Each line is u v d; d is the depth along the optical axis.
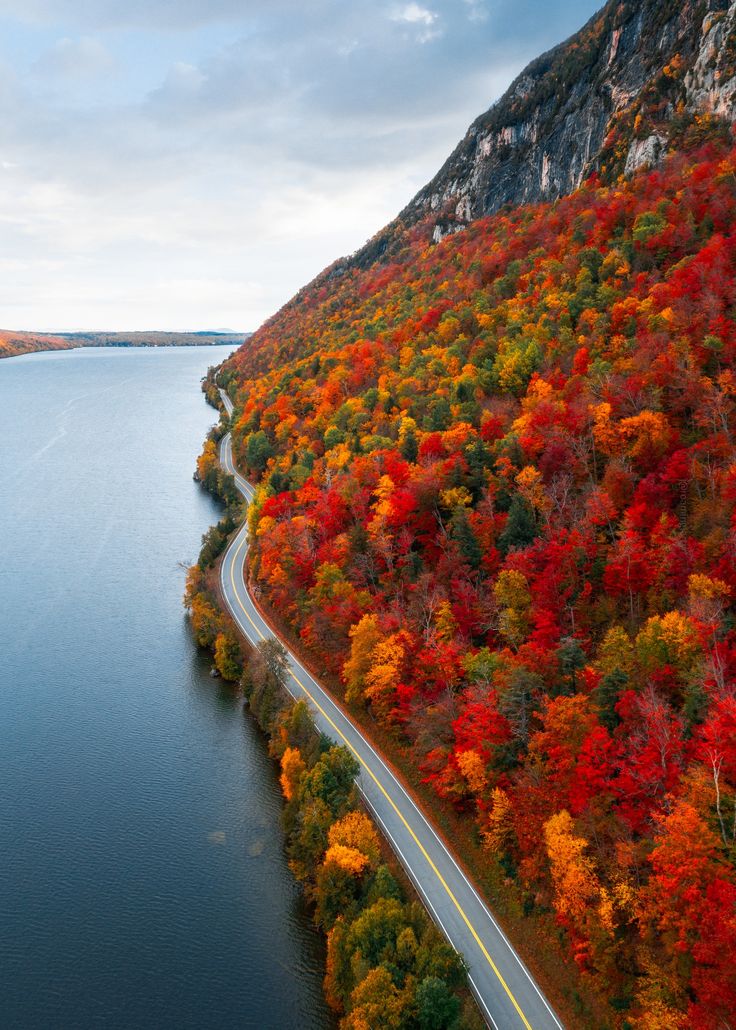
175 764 70.69
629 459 69.50
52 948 50.34
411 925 43.50
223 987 46.78
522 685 49.47
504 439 79.50
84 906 53.88
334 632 75.56
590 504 64.25
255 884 55.34
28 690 84.88
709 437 66.69
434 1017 37.66
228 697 82.31
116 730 76.50
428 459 82.25
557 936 43.16
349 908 47.56
